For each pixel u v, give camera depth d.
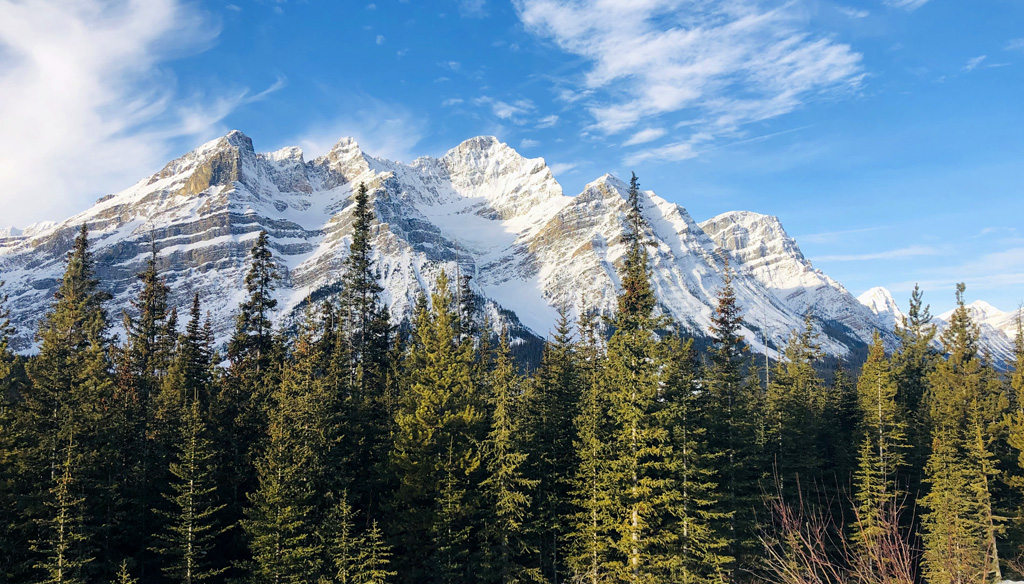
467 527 40.53
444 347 44.88
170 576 37.94
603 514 40.75
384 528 43.25
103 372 46.06
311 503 39.88
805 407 58.72
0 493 34.72
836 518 52.62
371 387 53.91
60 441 36.41
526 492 44.34
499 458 41.34
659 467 39.69
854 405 69.06
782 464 52.41
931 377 67.50
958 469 48.91
